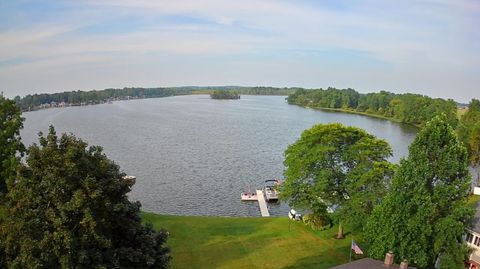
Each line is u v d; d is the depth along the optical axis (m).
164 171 86.12
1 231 22.12
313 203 46.16
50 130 24.09
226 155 104.88
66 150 22.94
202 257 41.09
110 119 194.50
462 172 34.09
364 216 41.25
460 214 32.62
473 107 163.50
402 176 34.75
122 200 24.83
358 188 43.12
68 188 22.02
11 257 22.41
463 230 33.53
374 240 36.22
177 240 45.09
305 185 46.81
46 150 22.38
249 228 50.47
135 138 130.00
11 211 21.91
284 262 40.47
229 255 41.88
